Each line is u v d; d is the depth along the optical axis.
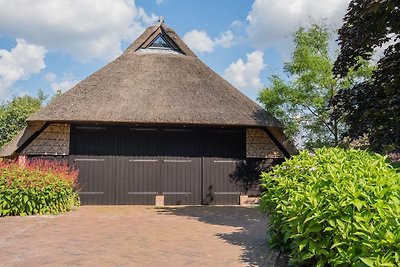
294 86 19.38
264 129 15.66
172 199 14.84
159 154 14.93
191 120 13.98
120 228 9.23
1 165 11.27
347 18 11.10
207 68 17.17
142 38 17.45
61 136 14.46
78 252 6.67
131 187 14.66
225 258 6.33
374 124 10.43
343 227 3.89
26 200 10.87
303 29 19.53
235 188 15.25
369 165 4.94
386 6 9.87
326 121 18.98
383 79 10.80
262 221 10.64
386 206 3.73
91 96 14.42
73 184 13.20
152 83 15.39
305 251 4.75
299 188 5.47
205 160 15.20
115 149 14.70
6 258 6.21
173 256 6.47
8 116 24.84
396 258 2.98
